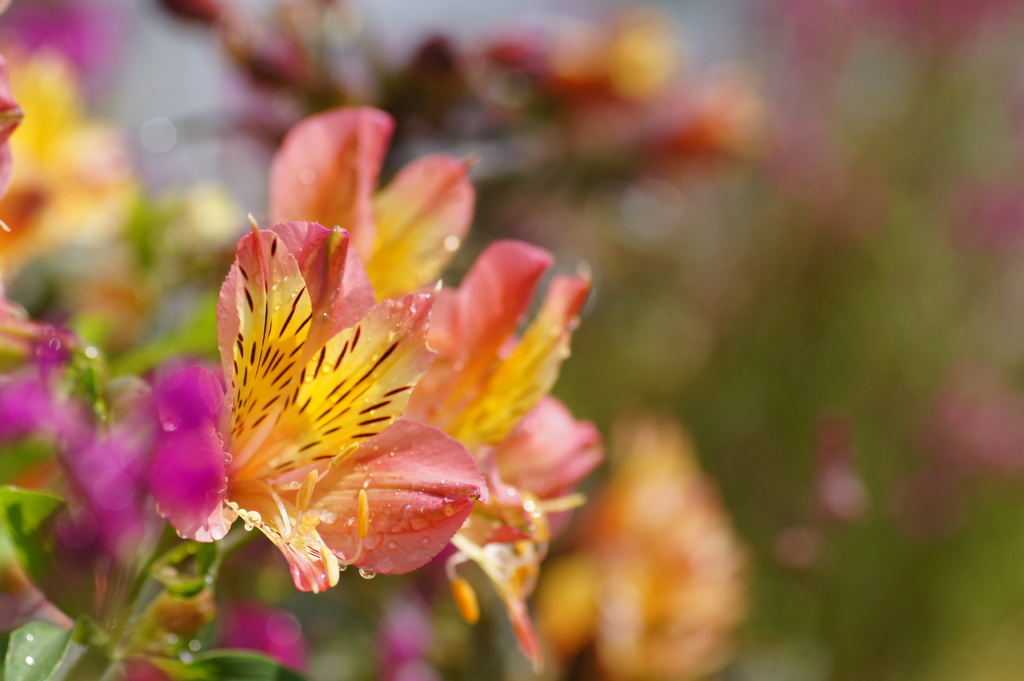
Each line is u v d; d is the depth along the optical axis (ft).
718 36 7.38
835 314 6.59
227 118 2.67
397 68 2.54
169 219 2.34
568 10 5.74
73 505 1.73
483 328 1.75
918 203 6.66
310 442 1.66
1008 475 5.43
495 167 2.87
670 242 6.52
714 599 2.85
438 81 2.48
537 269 1.74
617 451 3.31
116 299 2.29
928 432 5.57
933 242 6.51
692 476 3.01
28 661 1.65
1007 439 5.41
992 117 6.81
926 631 5.42
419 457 1.65
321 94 2.44
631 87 3.10
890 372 6.28
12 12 3.46
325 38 2.42
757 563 5.14
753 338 6.73
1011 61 6.79
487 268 1.75
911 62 6.84
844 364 6.40
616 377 6.78
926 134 6.79
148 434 1.71
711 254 7.00
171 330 2.09
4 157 1.66
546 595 2.80
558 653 2.72
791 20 6.85
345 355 1.65
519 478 1.81
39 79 2.12
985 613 5.75
